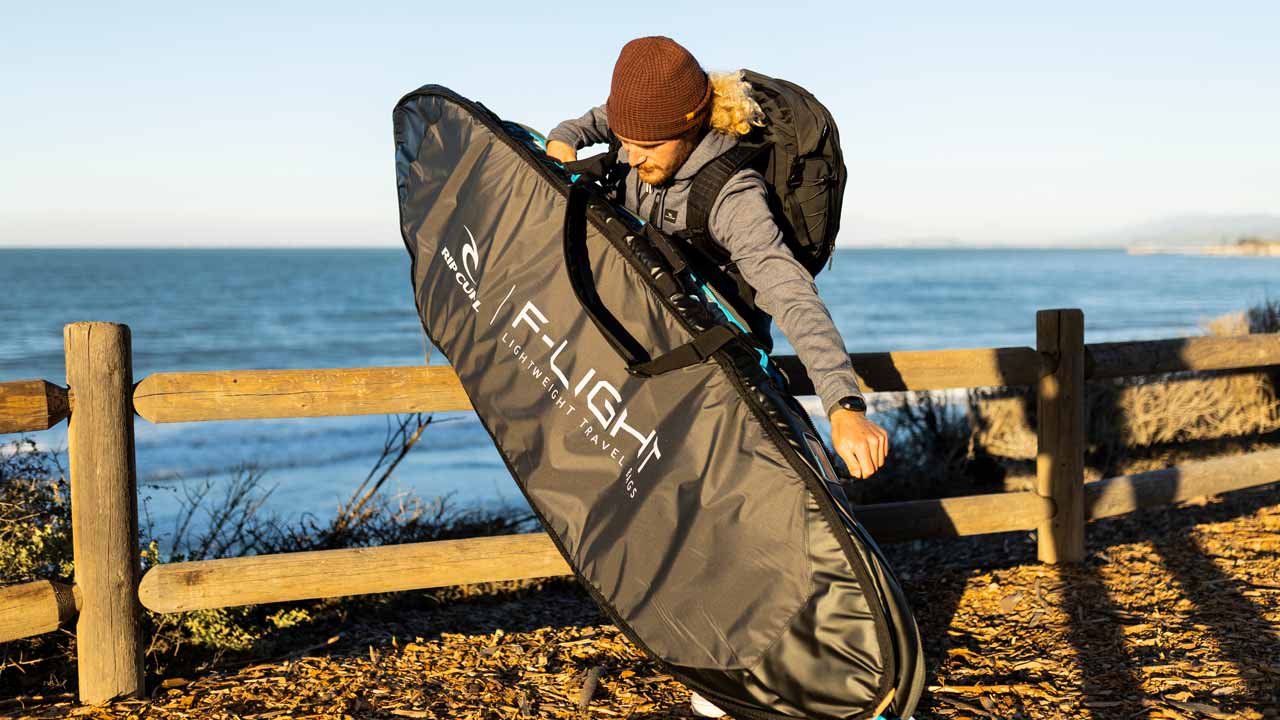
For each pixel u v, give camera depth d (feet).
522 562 11.89
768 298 7.57
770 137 8.26
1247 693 9.84
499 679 11.16
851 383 6.93
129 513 10.65
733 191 7.94
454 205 10.12
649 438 8.16
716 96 8.01
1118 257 582.35
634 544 8.05
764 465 7.54
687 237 8.52
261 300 179.42
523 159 9.70
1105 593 13.65
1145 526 18.57
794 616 7.11
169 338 122.62
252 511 20.33
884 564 7.10
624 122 7.77
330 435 49.06
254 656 12.57
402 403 11.71
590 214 8.92
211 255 525.34
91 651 10.53
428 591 16.37
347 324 140.26
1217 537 16.62
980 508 14.57
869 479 24.95
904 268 376.07
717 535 7.63
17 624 10.09
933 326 148.46
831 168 8.30
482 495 36.17
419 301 10.21
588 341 8.70
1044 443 15.19
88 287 206.90
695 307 8.30
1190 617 12.32
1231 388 29.35
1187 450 27.89
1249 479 17.08
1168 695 9.94
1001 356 14.62
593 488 8.42
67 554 12.34
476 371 9.45
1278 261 462.19
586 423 8.58
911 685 6.77
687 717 9.95
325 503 35.12
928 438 27.32
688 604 7.67
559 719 9.95
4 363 96.84
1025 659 11.30
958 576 15.25
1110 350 15.64
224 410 11.03
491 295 9.49
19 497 12.42
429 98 10.85
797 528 7.25
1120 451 27.58
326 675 11.37
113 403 10.45
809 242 8.61
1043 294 214.28
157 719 10.05
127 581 10.65
